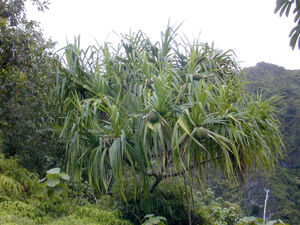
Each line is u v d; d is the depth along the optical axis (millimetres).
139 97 3430
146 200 3537
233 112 3299
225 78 4203
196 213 3994
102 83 3541
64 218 2547
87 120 3148
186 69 3969
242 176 3473
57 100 3568
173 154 2768
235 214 4957
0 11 3225
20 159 3551
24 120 3359
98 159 2893
